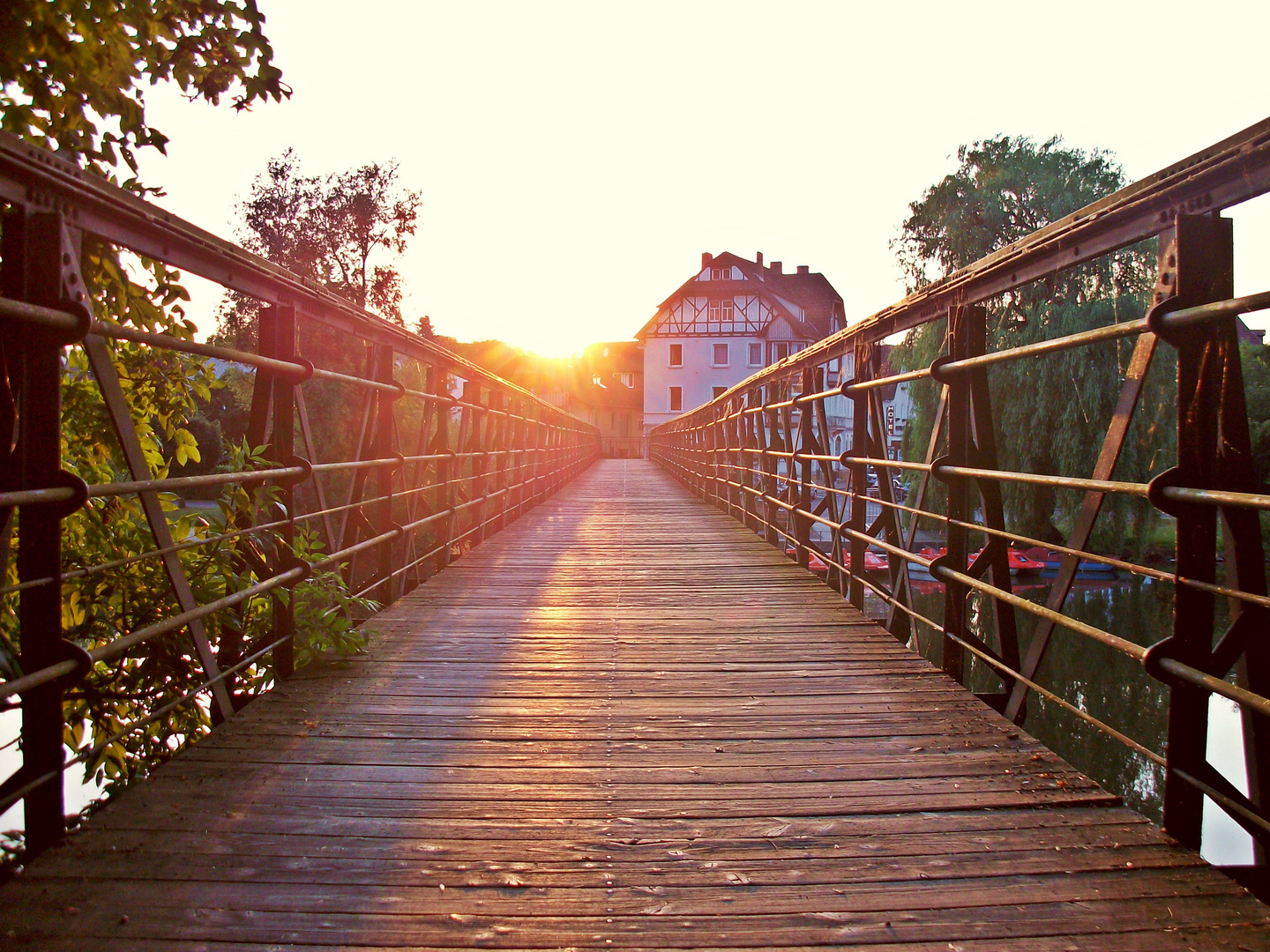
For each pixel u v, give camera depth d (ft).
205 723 11.07
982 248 57.06
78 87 10.32
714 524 30.68
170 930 5.26
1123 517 42.83
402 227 97.25
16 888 5.73
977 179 58.49
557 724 9.31
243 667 9.77
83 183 6.41
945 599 11.43
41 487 6.26
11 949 5.02
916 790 7.52
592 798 7.35
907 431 58.44
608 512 35.81
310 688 10.56
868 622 14.55
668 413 155.22
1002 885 5.87
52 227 6.22
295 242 93.40
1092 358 46.47
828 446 18.38
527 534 27.68
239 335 73.41
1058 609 8.06
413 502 17.75
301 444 60.13
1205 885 5.83
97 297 11.10
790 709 9.88
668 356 155.22
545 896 5.72
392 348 15.79
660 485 56.95
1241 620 6.01
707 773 7.92
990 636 29.37
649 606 15.88
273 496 10.43
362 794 7.37
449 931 5.30
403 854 6.28
